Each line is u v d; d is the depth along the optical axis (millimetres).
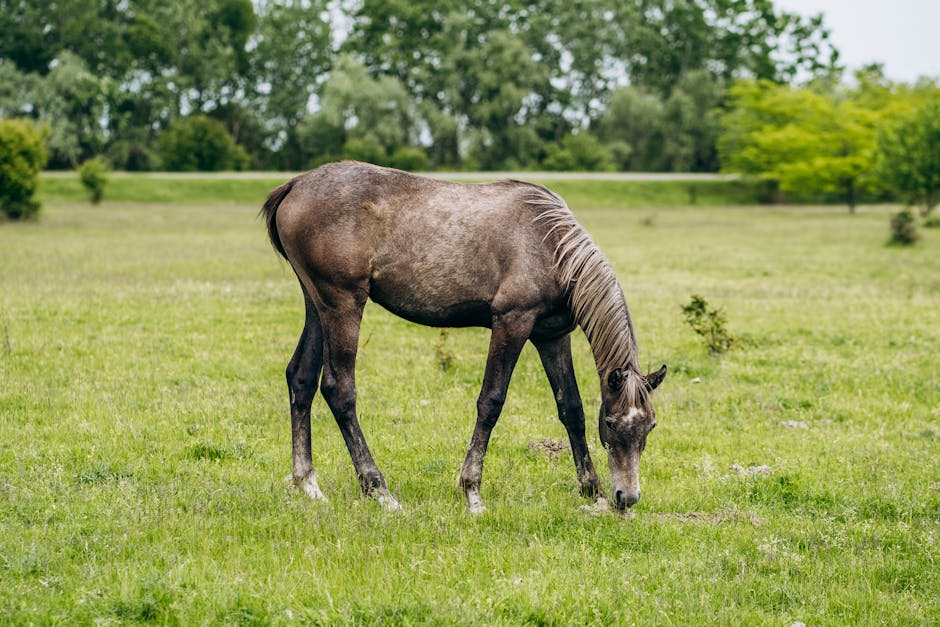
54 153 80125
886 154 42156
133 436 8000
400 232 6535
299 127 80500
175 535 5801
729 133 70125
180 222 38656
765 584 5402
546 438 8445
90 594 4828
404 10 89562
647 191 65375
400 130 78438
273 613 4754
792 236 35781
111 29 81625
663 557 5746
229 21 87000
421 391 10125
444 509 6461
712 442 8555
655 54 93062
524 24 92625
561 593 5070
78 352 11219
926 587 5484
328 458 7789
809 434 8891
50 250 24547
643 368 11414
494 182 6887
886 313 16031
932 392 10523
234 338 12562
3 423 8141
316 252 6539
